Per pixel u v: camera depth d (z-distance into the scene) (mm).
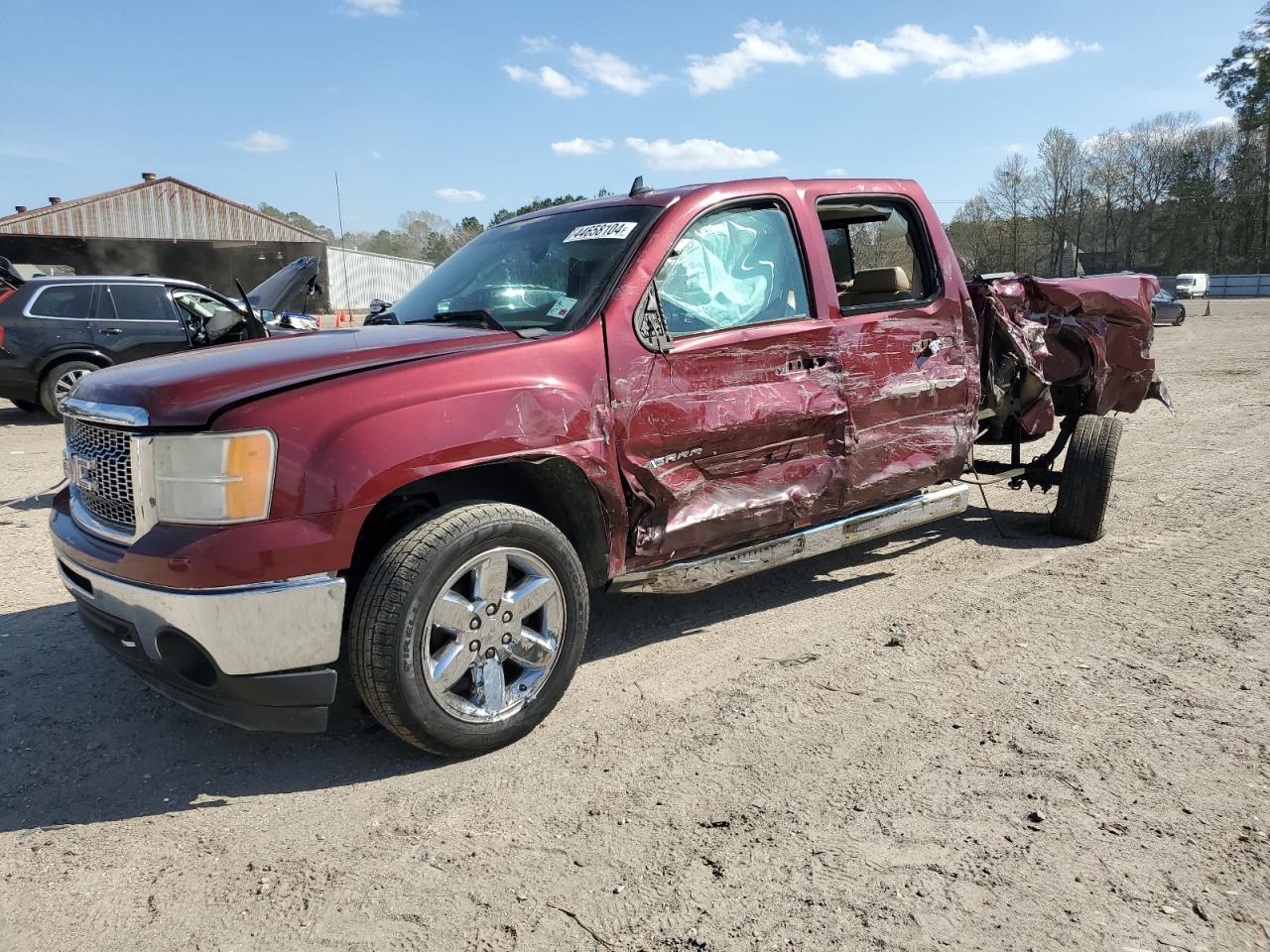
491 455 3008
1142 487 7051
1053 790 2820
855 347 4145
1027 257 81375
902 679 3660
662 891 2385
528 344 3211
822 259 4129
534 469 3256
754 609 4539
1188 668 3703
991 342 5238
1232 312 39312
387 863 2541
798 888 2381
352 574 3100
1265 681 3568
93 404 2969
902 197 4551
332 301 43562
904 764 3000
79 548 3002
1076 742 3121
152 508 2777
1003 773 2932
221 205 41219
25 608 4680
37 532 6145
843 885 2389
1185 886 2365
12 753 3209
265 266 42906
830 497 4129
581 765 3053
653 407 3465
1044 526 5988
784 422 3852
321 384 2852
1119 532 5809
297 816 2797
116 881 2484
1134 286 5969
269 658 2740
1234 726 3215
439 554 2844
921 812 2715
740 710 3422
